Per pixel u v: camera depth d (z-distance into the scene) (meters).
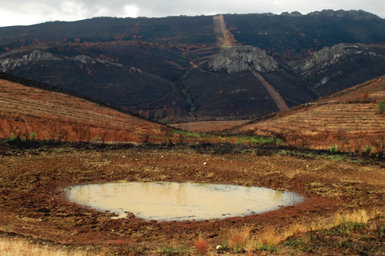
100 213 16.66
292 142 46.56
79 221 15.46
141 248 11.78
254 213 17.19
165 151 30.73
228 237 13.48
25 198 18.52
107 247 11.88
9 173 22.80
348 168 26.73
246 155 30.19
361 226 12.75
